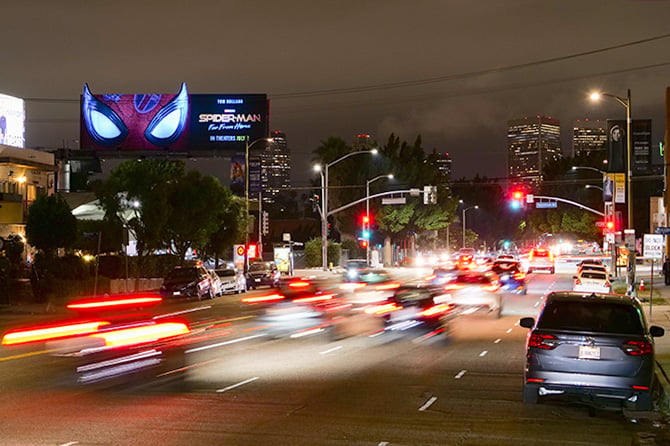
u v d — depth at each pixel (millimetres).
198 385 15242
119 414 12320
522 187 66000
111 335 25234
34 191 56281
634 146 49750
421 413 12625
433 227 97812
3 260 40062
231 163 85875
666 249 65625
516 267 47562
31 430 11086
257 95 85812
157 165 56625
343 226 91125
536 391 13164
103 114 86625
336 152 89312
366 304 40719
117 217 52062
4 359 19312
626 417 12719
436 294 32000
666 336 24656
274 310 36594
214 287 46281
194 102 86250
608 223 60312
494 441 10789
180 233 55469
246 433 10992
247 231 57688
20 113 60031
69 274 44719
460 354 20406
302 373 16938
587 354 12688
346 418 12148
